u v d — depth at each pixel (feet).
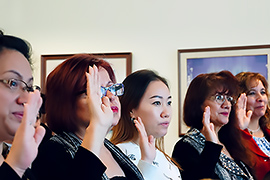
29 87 4.03
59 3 17.83
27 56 4.45
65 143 5.43
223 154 9.40
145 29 16.96
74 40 17.54
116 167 6.02
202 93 9.51
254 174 10.12
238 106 10.34
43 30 17.85
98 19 17.43
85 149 4.73
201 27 16.48
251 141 10.65
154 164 7.44
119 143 7.81
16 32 18.10
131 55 16.81
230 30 16.24
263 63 15.84
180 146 9.08
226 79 9.53
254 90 11.81
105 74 5.91
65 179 5.08
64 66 5.73
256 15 16.08
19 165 3.57
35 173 5.24
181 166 8.76
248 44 16.07
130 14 17.16
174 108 16.47
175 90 16.48
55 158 5.26
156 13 16.93
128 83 7.98
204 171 8.38
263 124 12.23
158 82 7.97
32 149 3.61
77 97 5.58
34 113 3.67
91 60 5.85
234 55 16.07
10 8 18.24
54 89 5.66
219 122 9.45
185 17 16.65
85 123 5.64
